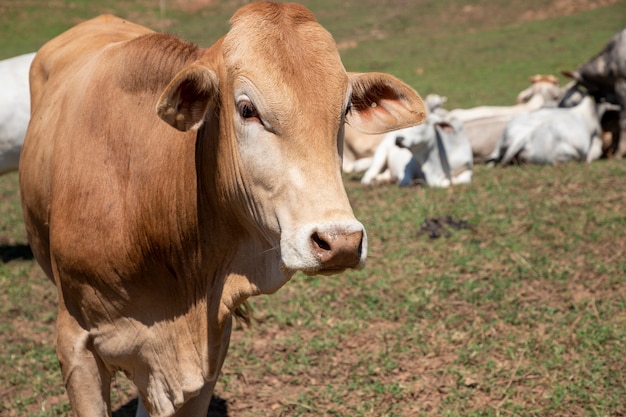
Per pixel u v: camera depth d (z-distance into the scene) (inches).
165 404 162.4
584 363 229.8
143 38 163.6
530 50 1039.6
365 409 212.8
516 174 443.5
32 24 1275.8
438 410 211.2
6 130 324.8
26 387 231.6
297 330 260.1
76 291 159.2
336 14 1385.3
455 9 1354.6
